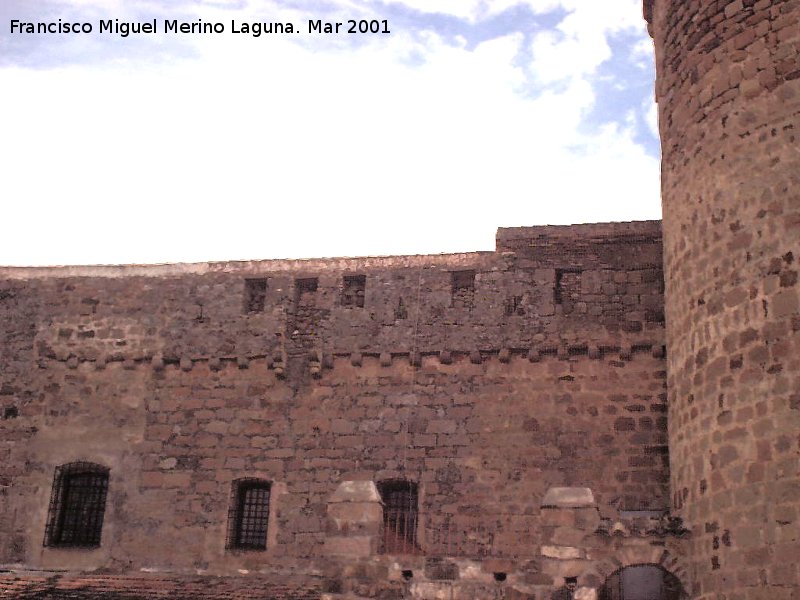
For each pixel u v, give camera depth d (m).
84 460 23.03
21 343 24.28
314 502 21.69
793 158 15.53
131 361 23.64
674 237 17.78
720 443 15.24
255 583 20.53
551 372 21.56
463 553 20.55
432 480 21.28
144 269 24.41
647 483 20.31
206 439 22.69
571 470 20.73
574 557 15.80
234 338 23.34
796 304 14.73
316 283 23.70
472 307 22.47
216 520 22.00
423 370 22.20
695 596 15.23
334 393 22.45
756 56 16.62
